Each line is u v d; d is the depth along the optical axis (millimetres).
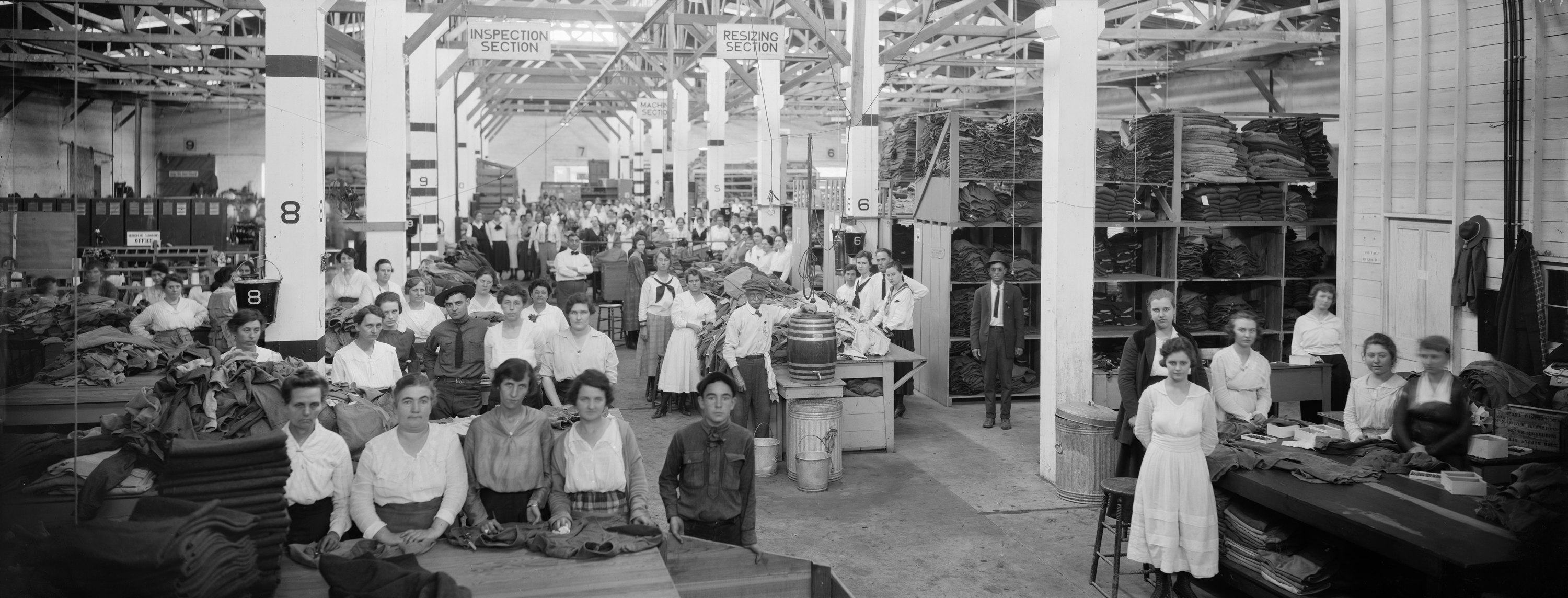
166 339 9938
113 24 21219
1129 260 12477
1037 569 6664
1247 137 12461
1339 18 17844
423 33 13539
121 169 26938
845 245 14516
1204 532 5723
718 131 24359
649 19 13148
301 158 8188
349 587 4125
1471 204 9211
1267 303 12633
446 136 22562
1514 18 8602
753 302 9031
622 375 14141
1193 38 16766
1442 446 6137
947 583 6402
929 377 12617
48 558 3842
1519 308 8578
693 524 5461
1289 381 8750
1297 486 5664
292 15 8125
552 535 4750
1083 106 8445
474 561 4566
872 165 14547
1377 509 5238
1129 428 7172
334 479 4895
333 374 6965
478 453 5062
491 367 7746
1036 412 11656
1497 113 8914
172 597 3801
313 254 8266
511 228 26109
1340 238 10836
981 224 12016
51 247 9094
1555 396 6977
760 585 4953
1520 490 4980
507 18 15359
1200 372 6844
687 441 5453
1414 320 9867
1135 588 6309
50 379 7957
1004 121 12258
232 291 10078
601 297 19844
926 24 16188
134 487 5121
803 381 8742
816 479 8438
